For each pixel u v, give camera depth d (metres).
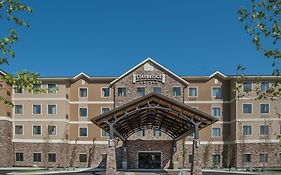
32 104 51.41
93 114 52.53
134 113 30.53
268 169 45.56
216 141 51.50
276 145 48.25
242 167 48.19
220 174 37.34
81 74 52.91
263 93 8.41
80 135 52.44
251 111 49.16
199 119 28.45
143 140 49.50
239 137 48.81
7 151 48.97
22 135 50.91
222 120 51.88
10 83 7.85
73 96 53.03
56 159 50.34
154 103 29.34
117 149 49.53
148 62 50.50
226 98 52.19
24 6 7.02
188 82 52.59
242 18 7.39
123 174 36.09
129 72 50.41
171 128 42.41
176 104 28.45
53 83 51.84
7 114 49.53
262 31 7.28
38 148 50.56
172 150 48.94
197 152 28.25
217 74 52.41
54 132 50.88
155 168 48.84
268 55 7.51
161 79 50.03
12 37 7.07
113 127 30.02
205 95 52.34
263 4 7.13
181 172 39.91
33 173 37.47
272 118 48.75
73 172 39.22
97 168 49.16
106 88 52.69
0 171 40.66
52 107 51.31
